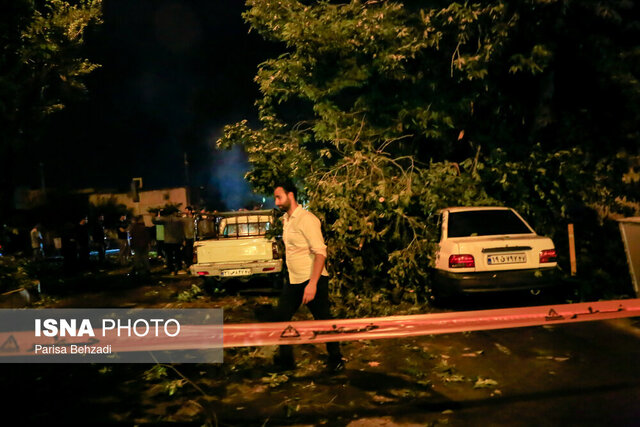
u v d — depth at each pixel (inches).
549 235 325.1
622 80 345.1
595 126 354.3
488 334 223.5
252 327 146.4
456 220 281.6
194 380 182.1
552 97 361.7
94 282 482.0
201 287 417.1
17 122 408.5
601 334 213.5
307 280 168.9
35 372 195.2
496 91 342.3
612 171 331.0
